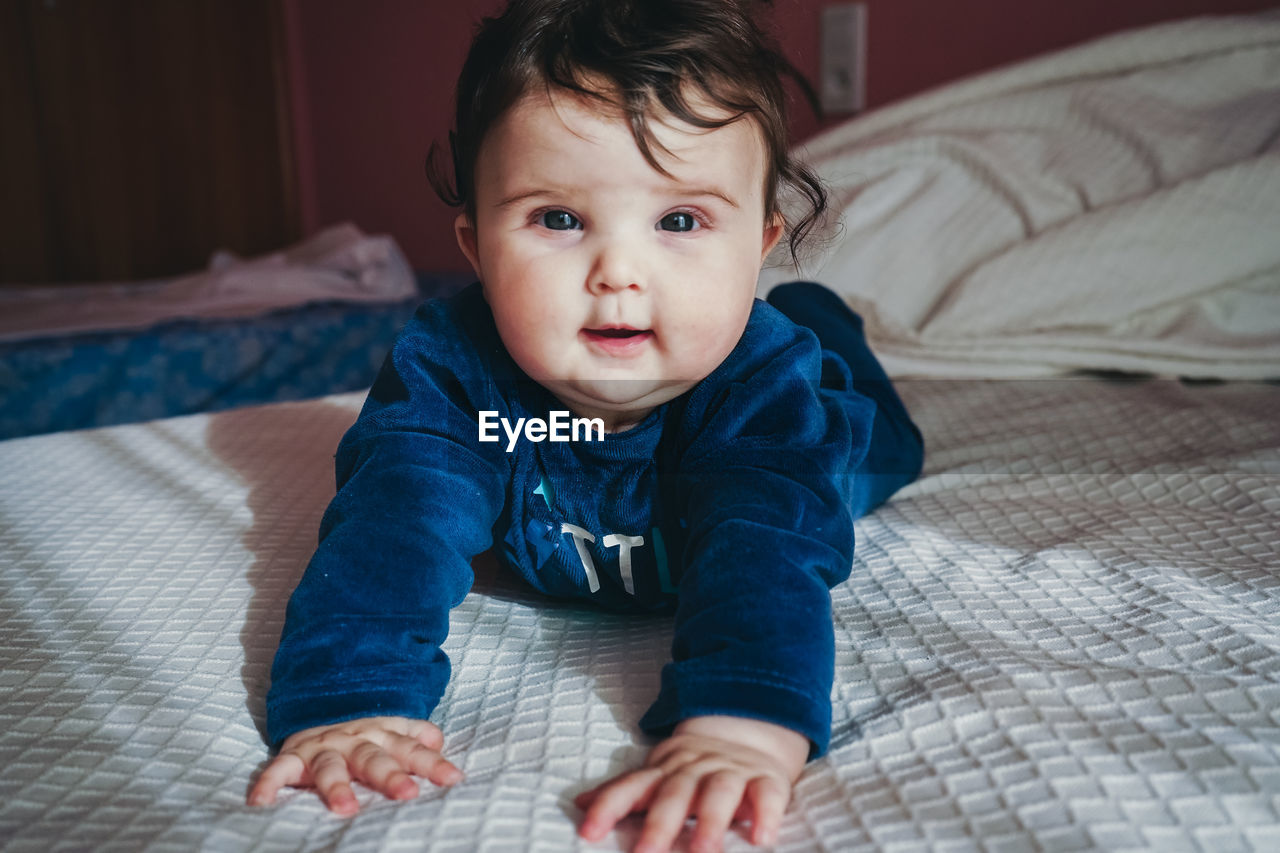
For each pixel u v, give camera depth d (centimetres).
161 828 41
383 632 52
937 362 125
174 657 57
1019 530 77
